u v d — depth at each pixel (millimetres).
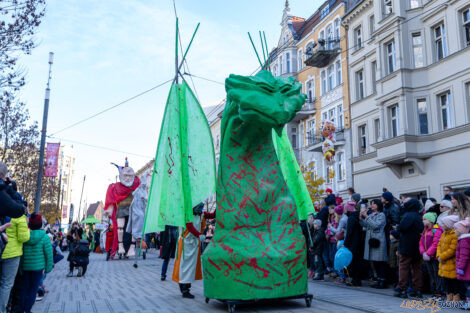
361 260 8805
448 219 5777
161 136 6262
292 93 5648
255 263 5602
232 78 5742
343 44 26297
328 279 9414
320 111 29094
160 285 8703
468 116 16953
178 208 6000
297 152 31719
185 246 6906
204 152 6551
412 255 6516
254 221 5902
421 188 19016
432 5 19031
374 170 22422
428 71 19109
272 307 5852
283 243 5840
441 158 18109
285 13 34062
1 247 4637
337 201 11086
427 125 19094
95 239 27391
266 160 6191
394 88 20000
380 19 21625
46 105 18125
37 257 5633
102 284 9039
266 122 5441
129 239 18500
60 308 6008
